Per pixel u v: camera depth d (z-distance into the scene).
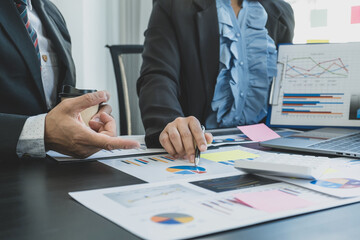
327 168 0.52
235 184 0.46
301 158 0.56
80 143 0.61
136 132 2.30
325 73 1.03
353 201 0.40
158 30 1.06
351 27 1.81
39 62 0.88
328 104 1.01
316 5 1.89
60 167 0.58
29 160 0.64
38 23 1.00
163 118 0.79
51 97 1.01
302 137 0.82
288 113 1.05
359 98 0.99
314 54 1.05
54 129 0.62
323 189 0.44
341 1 1.83
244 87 1.05
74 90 0.69
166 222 0.32
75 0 2.59
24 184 0.47
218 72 1.05
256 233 0.31
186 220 0.33
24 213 0.36
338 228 0.32
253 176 0.51
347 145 0.72
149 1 2.73
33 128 0.62
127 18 2.80
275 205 0.37
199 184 0.46
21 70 0.85
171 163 0.61
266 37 1.07
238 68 1.04
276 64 1.07
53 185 0.47
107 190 0.43
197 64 1.06
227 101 1.06
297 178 0.49
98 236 0.30
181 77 1.08
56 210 0.37
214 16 1.05
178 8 1.06
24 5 0.87
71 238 0.29
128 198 0.40
